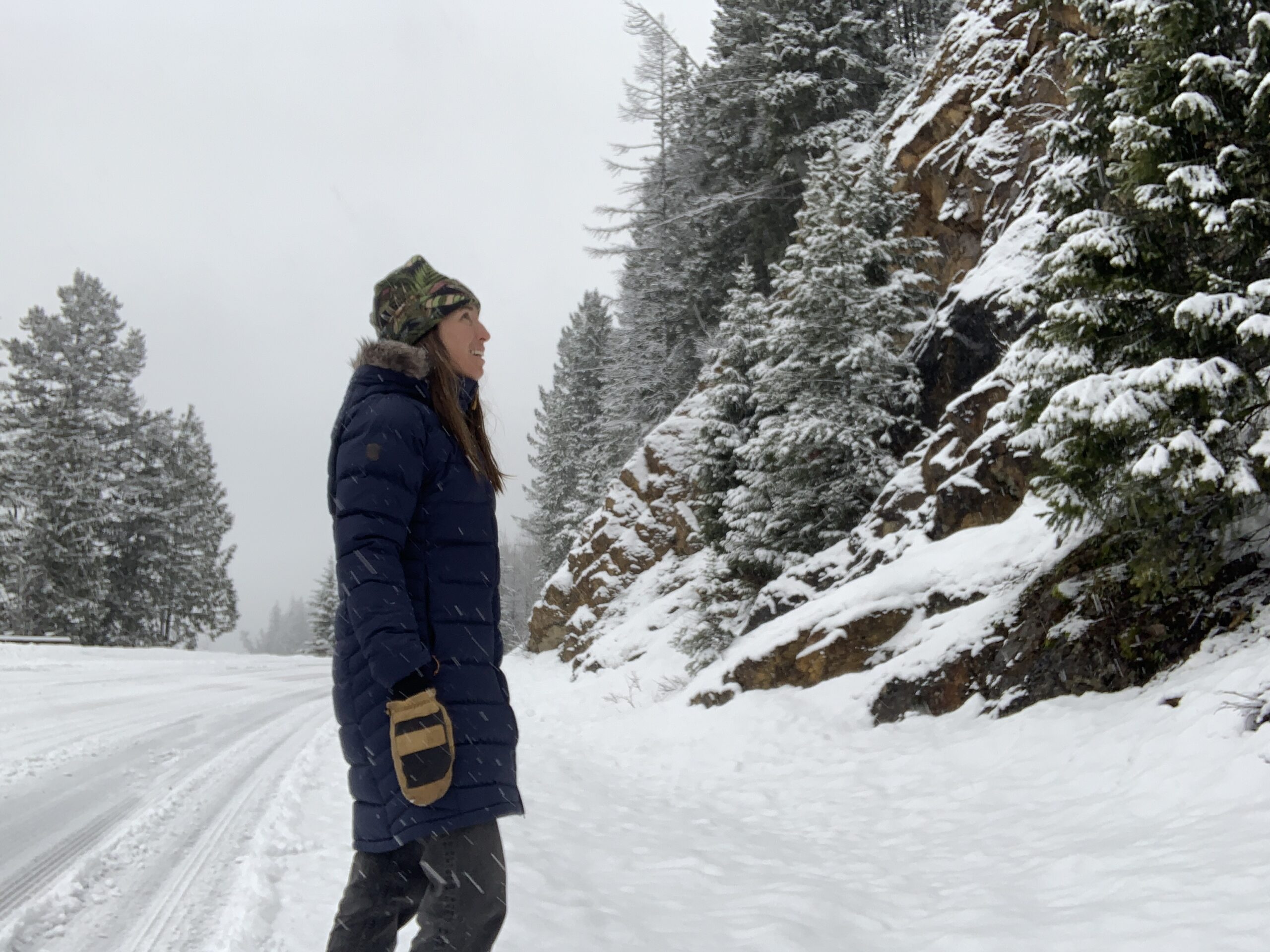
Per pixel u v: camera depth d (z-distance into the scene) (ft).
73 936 9.55
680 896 13.37
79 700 34.09
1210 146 19.43
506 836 16.02
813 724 27.27
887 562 33.76
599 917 11.69
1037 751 19.36
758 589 43.86
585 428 142.72
